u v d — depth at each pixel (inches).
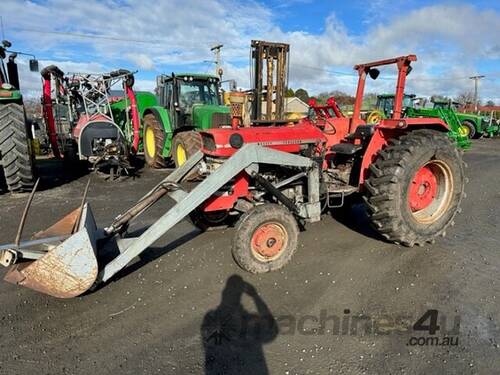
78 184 255.8
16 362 81.0
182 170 136.6
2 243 145.1
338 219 173.2
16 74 257.3
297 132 142.2
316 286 112.3
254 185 134.6
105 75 315.6
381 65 157.2
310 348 85.0
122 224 113.7
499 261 129.5
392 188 127.1
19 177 220.1
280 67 317.4
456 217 182.4
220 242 145.0
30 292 109.3
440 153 134.8
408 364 80.0
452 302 103.5
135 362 80.8
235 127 137.8
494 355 82.7
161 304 103.0
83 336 89.7
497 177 291.4
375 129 142.2
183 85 308.3
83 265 94.7
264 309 100.3
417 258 131.3
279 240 121.0
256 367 79.0
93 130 275.9
